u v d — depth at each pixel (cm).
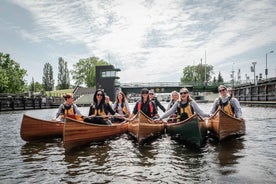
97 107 998
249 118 1733
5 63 5547
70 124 797
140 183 507
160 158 683
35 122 981
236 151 737
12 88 5528
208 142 884
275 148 773
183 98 939
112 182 516
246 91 4853
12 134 1204
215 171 560
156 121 991
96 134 898
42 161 683
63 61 11219
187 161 646
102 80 6662
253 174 534
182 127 877
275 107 3008
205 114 928
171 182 506
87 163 651
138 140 851
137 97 9538
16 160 700
